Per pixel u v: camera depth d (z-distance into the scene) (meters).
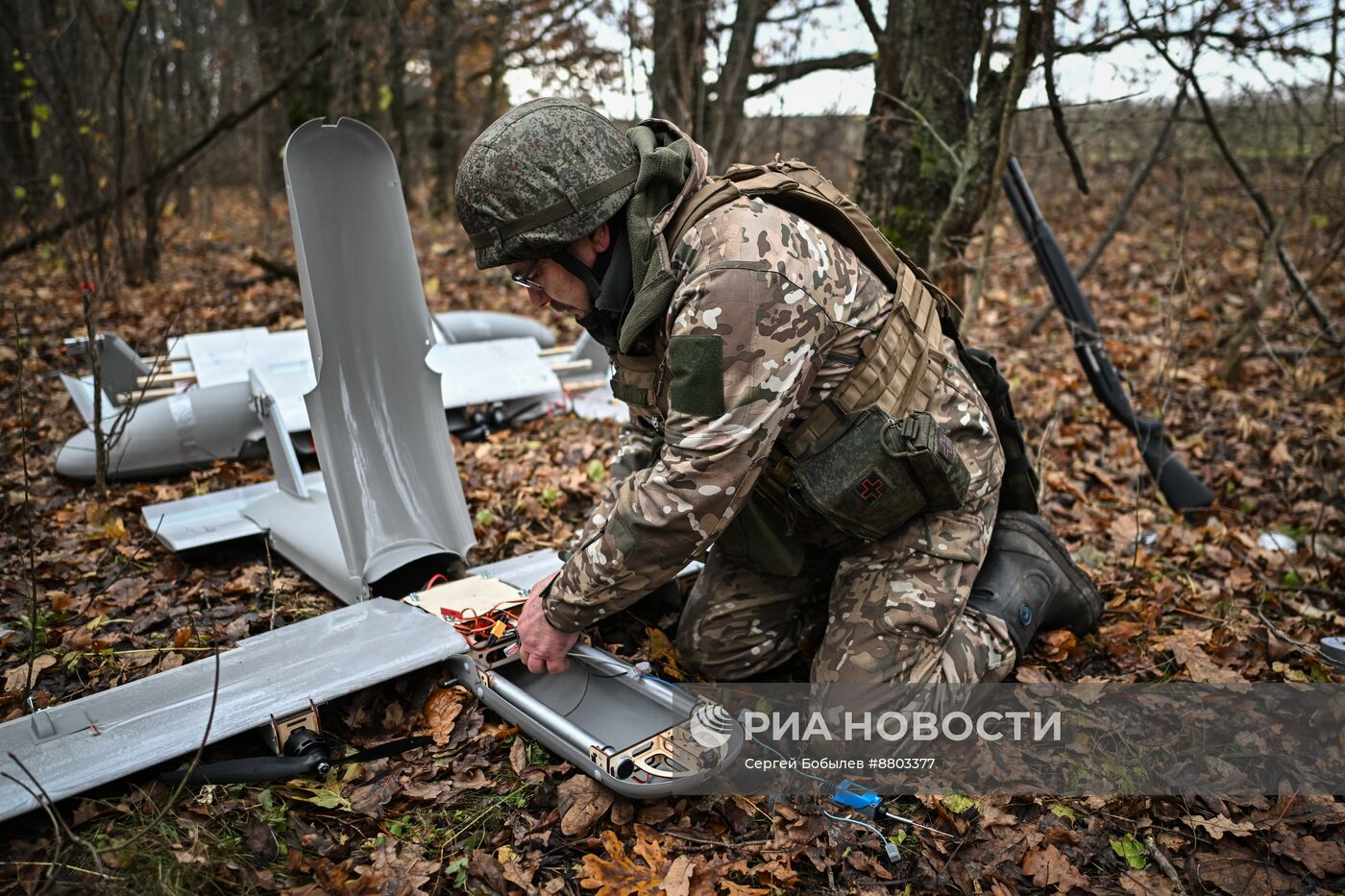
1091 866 1.79
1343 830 1.87
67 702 2.07
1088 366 3.57
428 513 2.55
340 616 2.26
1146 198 10.71
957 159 3.78
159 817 1.67
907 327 2.01
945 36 3.87
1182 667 2.41
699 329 1.71
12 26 7.23
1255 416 4.67
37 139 8.21
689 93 5.86
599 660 2.15
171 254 9.45
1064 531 3.35
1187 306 4.23
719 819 1.87
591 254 1.83
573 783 1.91
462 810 1.86
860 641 2.03
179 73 11.12
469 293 7.88
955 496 1.99
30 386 4.74
